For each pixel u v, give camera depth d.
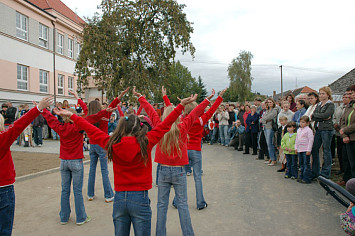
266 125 7.82
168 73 14.05
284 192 5.09
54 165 7.66
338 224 3.60
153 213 4.21
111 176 6.64
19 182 6.10
